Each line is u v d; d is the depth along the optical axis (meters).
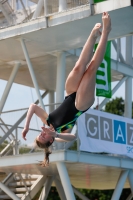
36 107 11.08
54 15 21.98
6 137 26.39
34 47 25.41
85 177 31.98
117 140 26.22
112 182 35.25
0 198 30.05
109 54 27.14
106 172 28.52
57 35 23.20
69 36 23.36
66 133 11.20
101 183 36.41
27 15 24.45
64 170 23.06
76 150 24.03
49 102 35.53
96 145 24.52
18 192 30.30
